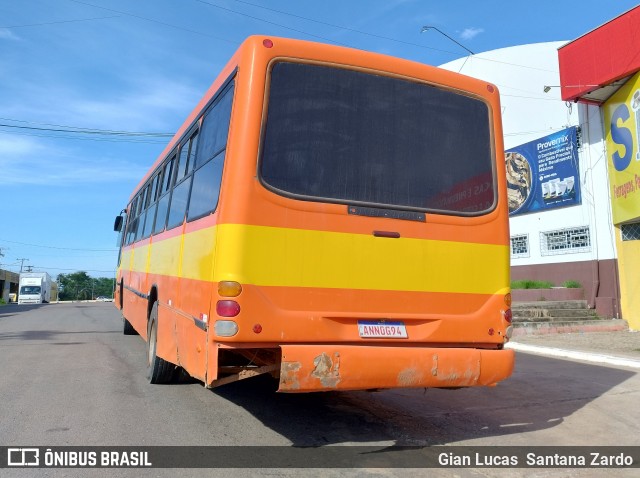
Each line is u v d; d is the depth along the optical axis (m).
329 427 5.14
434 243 4.62
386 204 4.49
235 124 4.18
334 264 4.22
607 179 14.47
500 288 4.87
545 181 16.58
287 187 4.16
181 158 6.29
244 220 4.00
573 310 14.30
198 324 4.43
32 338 12.00
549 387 7.24
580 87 14.27
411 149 4.70
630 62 12.93
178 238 5.71
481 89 5.16
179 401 5.97
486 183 5.01
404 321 4.44
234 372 4.43
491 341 4.74
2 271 61.19
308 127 4.32
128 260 11.15
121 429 4.89
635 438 5.07
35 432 4.77
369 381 4.07
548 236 16.55
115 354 9.45
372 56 4.68
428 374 4.26
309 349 3.95
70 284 108.75
